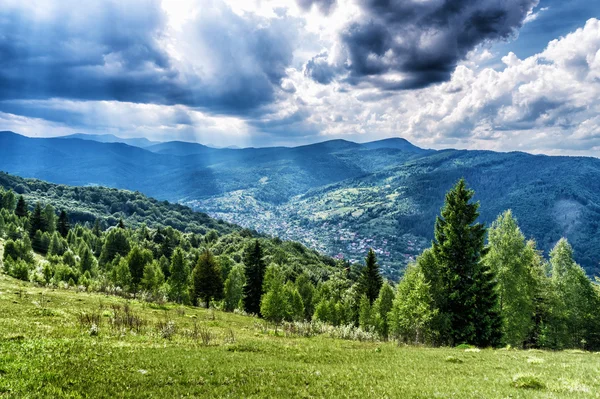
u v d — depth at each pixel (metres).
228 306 93.62
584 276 60.50
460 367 23.72
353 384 17.81
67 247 141.62
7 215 156.50
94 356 18.36
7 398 12.01
